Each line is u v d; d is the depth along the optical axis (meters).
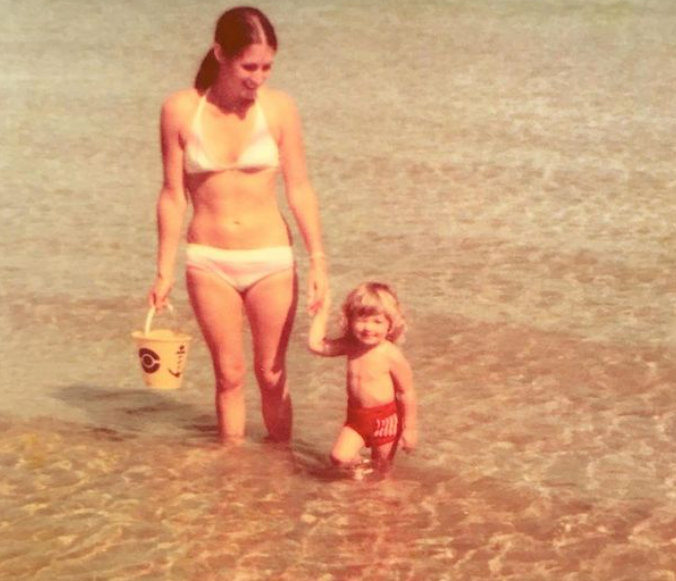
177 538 6.15
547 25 26.64
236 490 6.68
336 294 10.03
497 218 12.45
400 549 6.06
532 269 10.76
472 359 8.66
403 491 6.68
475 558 5.99
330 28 26.14
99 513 6.40
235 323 6.91
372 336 6.69
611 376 8.39
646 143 15.98
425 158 15.06
